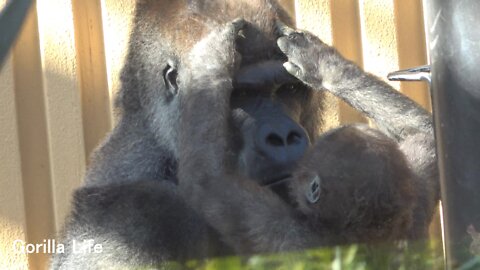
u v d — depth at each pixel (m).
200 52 8.60
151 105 9.36
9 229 12.26
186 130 8.47
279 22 9.02
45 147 12.41
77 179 12.33
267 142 8.39
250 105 8.73
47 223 12.36
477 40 5.68
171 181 9.20
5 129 12.24
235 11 9.00
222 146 8.29
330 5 12.52
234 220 8.10
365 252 8.10
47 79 12.33
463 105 5.76
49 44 12.31
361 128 8.64
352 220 8.13
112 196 9.09
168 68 9.11
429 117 9.70
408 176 8.31
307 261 8.09
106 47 12.39
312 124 9.69
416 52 12.67
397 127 9.60
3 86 12.21
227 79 8.39
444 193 5.92
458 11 5.73
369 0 12.58
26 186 12.32
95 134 12.39
